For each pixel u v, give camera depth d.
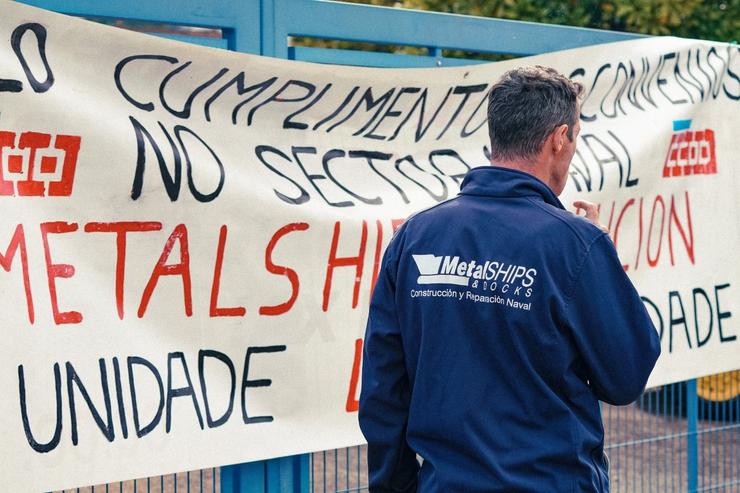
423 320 2.49
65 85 3.07
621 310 2.42
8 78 2.95
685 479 6.30
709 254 5.00
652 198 4.73
